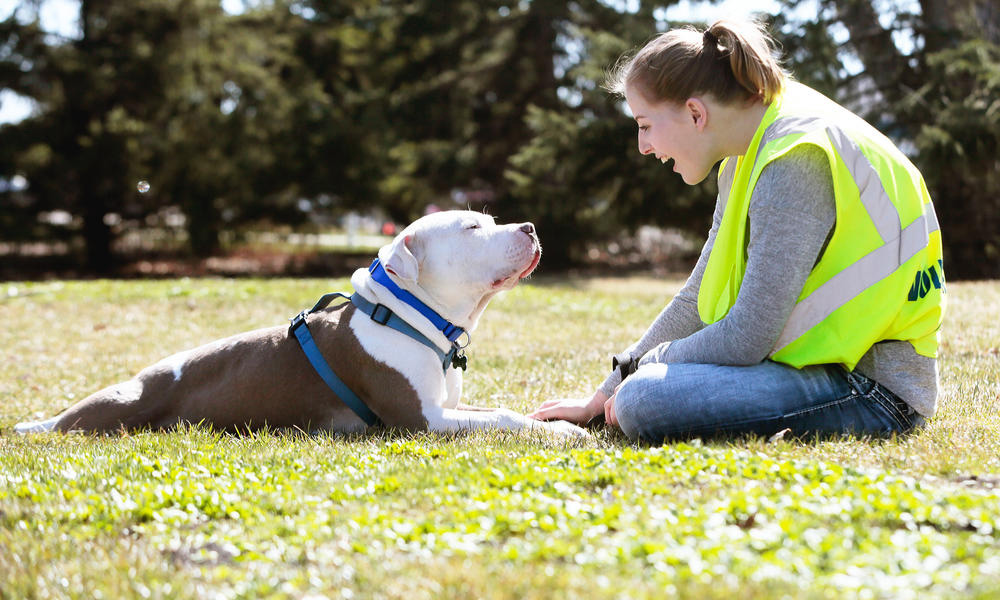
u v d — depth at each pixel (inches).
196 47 860.0
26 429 163.2
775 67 126.9
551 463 114.5
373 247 1250.6
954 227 649.6
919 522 88.4
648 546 82.0
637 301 440.1
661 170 685.9
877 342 128.8
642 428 132.1
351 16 1005.2
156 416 159.8
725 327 127.4
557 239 884.0
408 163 936.3
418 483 107.2
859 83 655.8
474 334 319.0
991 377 184.4
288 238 1218.6
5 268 918.4
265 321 367.2
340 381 150.6
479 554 84.8
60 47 824.9
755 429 128.0
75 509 103.0
